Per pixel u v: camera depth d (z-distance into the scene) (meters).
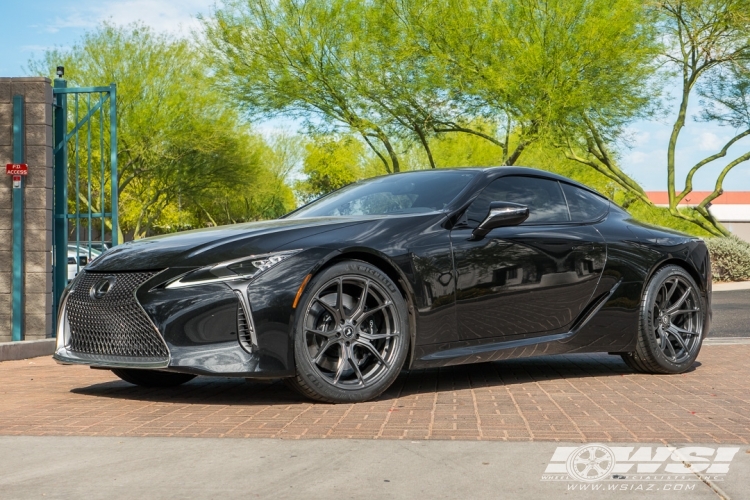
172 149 31.23
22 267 7.43
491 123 21.22
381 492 2.45
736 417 3.68
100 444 3.12
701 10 22.39
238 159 33.16
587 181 27.03
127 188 34.16
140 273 4.10
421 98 21.08
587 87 18.77
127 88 29.19
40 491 2.49
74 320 4.30
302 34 20.98
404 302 4.24
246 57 21.62
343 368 4.08
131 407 4.05
